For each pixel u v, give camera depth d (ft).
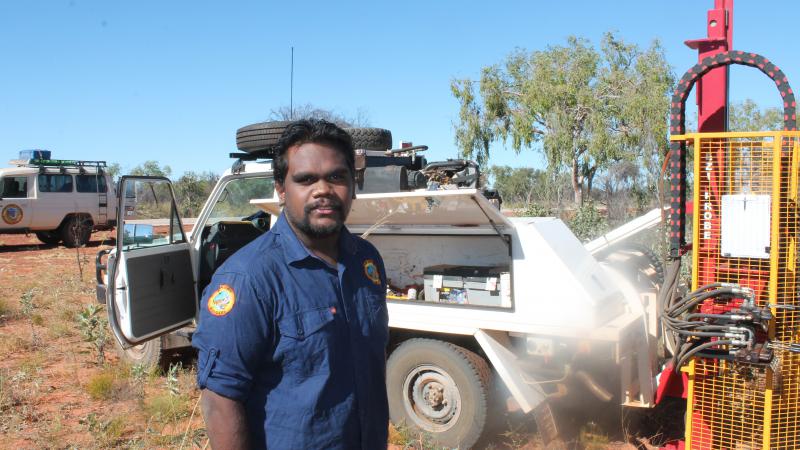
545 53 83.71
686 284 19.35
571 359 14.55
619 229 18.54
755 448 11.89
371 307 7.29
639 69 79.36
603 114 77.77
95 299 36.06
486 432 15.37
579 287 14.16
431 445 15.28
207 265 20.95
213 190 20.74
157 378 21.36
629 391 14.64
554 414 17.07
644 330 15.08
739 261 11.88
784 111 11.44
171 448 16.14
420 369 16.06
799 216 11.61
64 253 61.82
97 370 22.76
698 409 12.44
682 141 12.52
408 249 17.53
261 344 6.55
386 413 7.50
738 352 11.29
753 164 11.62
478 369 15.31
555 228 15.53
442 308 15.75
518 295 14.80
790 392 11.75
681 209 12.74
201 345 6.56
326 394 6.70
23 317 31.37
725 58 12.01
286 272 6.77
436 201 14.70
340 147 6.95
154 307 19.27
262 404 6.66
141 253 18.94
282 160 6.96
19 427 17.47
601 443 15.87
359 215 16.65
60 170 66.33
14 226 62.75
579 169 81.25
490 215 14.61
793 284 11.62
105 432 16.62
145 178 19.39
